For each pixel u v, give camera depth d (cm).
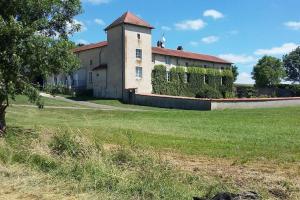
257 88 8200
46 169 1078
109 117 3459
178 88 6800
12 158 1159
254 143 1762
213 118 3278
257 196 830
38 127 1850
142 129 2391
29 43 1563
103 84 6247
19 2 1636
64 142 1205
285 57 12212
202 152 1499
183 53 7138
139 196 868
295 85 8344
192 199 853
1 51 1566
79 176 988
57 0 1702
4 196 878
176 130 2362
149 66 6256
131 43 6050
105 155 1128
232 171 1151
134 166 1048
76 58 1730
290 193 894
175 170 1039
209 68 7362
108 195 873
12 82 1593
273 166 1234
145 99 5356
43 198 866
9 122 2570
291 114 3562
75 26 1780
